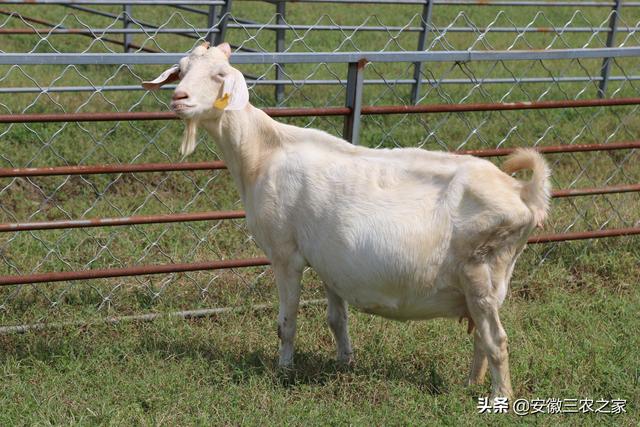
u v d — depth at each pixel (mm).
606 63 15656
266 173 6801
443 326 7957
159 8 21266
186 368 7062
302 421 6355
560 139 13484
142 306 8359
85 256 9211
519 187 6359
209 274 9094
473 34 20531
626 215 10461
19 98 13531
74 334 7629
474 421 6355
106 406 6469
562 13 23719
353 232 6438
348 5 22969
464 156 6551
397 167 6543
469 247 6250
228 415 6445
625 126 13695
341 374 7008
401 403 6629
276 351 7555
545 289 8945
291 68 16828
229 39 18609
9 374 6926
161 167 7773
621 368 7199
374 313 6789
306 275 9117
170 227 9922
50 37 18281
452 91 15938
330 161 6668
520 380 7086
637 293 8789
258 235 6977
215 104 6273
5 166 11141
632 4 15781
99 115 7469
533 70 17891
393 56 7852
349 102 7945
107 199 10625
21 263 8891
